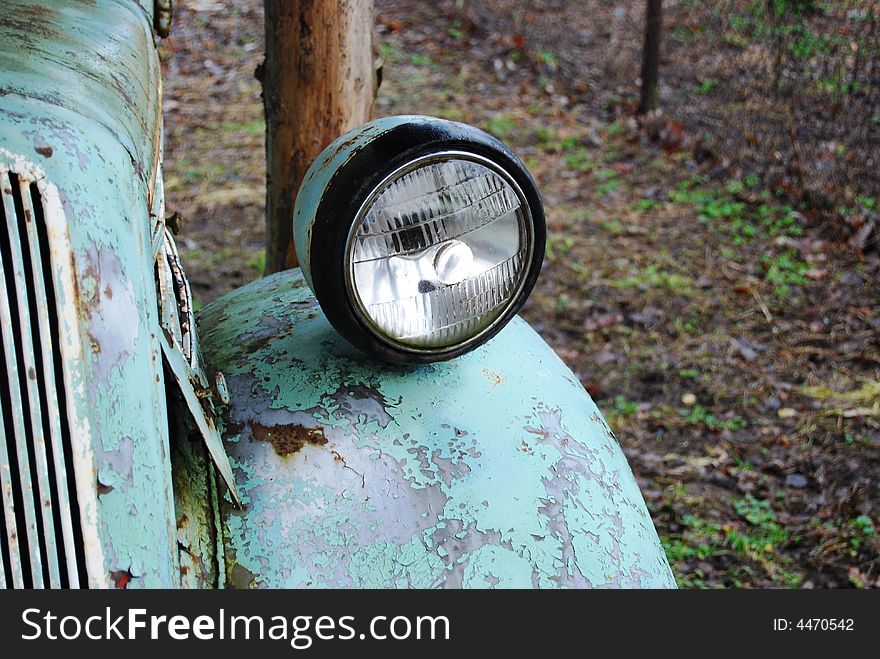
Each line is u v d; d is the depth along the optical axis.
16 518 1.29
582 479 1.79
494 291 1.76
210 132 7.50
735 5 8.35
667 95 7.86
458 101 8.03
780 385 4.63
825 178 6.36
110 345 1.32
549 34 9.25
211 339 2.01
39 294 1.26
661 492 3.96
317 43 3.04
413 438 1.74
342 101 3.12
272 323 2.00
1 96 1.30
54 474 1.29
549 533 1.70
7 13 1.73
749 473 4.06
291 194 3.21
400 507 1.66
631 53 8.69
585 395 2.06
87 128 1.35
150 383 1.39
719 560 3.61
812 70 6.98
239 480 1.65
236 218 6.18
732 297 5.41
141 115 1.67
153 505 1.36
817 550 3.63
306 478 1.66
